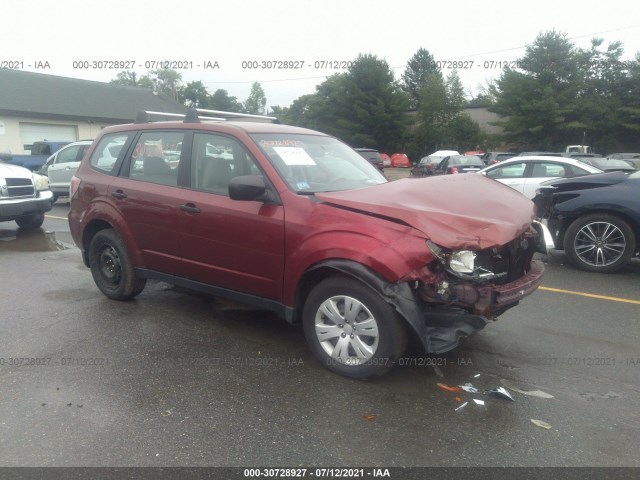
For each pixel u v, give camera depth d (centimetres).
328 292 402
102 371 414
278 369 421
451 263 364
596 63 4609
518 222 398
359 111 5238
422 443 325
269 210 429
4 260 793
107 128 597
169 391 384
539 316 550
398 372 417
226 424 343
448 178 468
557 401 377
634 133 4428
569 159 1105
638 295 629
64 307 563
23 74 3191
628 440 330
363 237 379
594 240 736
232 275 461
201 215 470
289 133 506
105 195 556
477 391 390
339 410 361
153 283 652
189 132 502
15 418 346
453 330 378
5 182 966
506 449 320
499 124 4628
